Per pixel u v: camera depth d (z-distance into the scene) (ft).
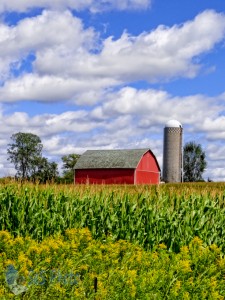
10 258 25.48
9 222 45.42
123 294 21.76
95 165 224.94
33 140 312.71
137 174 218.38
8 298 17.43
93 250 27.25
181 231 44.09
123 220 45.24
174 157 254.88
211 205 49.62
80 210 46.70
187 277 26.58
